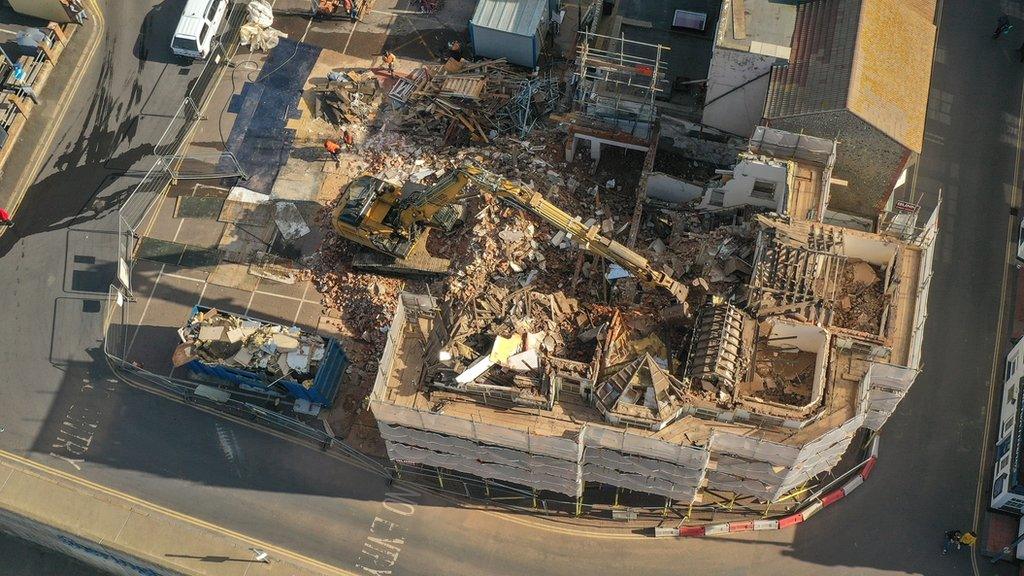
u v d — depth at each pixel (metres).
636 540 58.59
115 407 64.88
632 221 64.88
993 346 63.28
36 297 68.81
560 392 50.44
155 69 77.88
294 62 77.88
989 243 66.75
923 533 57.91
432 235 67.25
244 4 80.25
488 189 59.69
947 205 68.19
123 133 75.19
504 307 59.94
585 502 59.53
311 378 61.44
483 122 72.44
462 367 51.28
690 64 68.19
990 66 73.50
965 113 71.69
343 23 79.56
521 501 60.00
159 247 70.12
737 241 59.31
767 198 60.91
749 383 50.06
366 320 66.00
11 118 74.62
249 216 71.00
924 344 63.59
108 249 70.31
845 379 49.72
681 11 69.38
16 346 67.12
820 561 57.44
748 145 61.06
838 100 56.97
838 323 52.75
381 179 68.69
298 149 73.69
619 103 65.94
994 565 57.00
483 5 74.25
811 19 61.34
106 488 62.12
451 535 59.56
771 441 47.62
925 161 69.81
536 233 64.81
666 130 67.50
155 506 61.41
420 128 73.12
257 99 76.25
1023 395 57.22
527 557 58.59
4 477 62.34
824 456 51.28
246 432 63.59
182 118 75.69
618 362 52.97
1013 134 70.75
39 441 63.94
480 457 52.72
